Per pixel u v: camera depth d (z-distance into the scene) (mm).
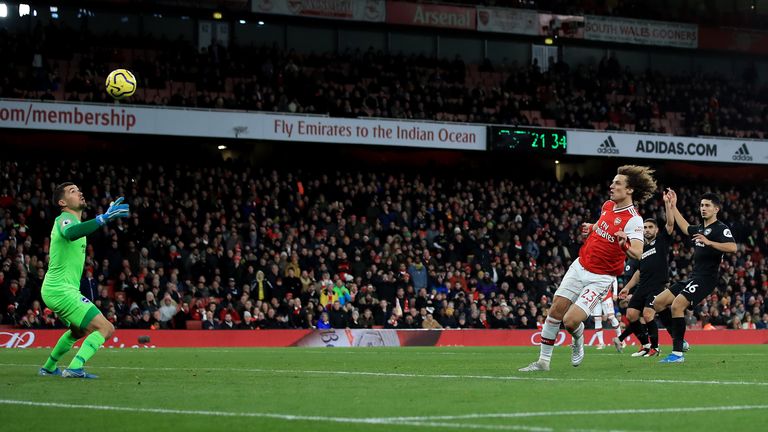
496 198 54500
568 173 62469
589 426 9406
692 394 12898
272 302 40938
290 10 58500
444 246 48344
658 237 24578
